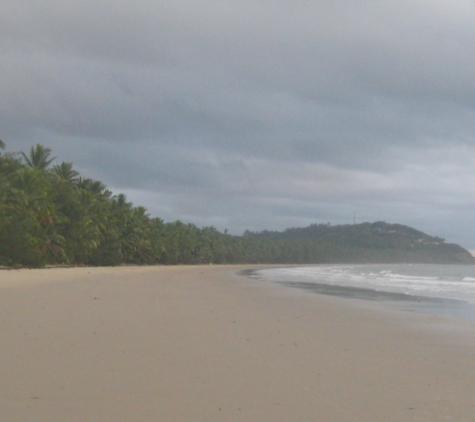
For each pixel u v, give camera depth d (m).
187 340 9.94
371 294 28.42
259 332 11.55
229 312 15.77
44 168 59.72
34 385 6.26
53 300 16.80
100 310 14.36
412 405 6.07
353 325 13.75
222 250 155.88
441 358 9.15
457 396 6.53
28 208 51.66
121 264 88.25
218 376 7.14
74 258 66.38
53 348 8.51
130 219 90.44
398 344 10.66
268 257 195.12
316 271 90.94
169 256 112.56
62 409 5.43
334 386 6.85
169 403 5.80
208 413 5.52
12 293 19.23
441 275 78.06
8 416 5.15
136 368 7.38
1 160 49.03
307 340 10.71
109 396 5.95
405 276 68.00
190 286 30.38
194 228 155.00
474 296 27.34
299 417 5.50
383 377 7.48
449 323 14.72
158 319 12.93
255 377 7.17
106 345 8.99
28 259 49.72
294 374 7.45
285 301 21.77
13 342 8.88
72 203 61.53
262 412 5.62
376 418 5.55
